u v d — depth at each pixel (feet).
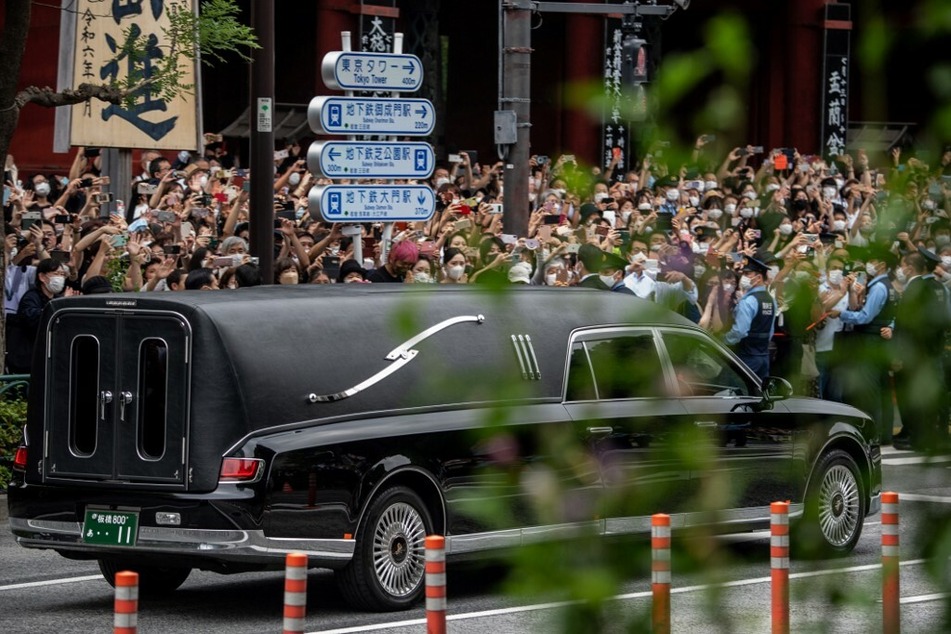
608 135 226.17
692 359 94.63
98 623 80.12
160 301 79.92
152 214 146.82
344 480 80.12
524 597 16.12
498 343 85.61
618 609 16.28
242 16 366.43
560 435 19.60
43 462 83.35
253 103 138.82
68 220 160.86
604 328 90.07
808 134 347.77
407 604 83.41
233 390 78.64
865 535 111.45
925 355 17.13
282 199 179.32
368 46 282.15
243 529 77.71
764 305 145.38
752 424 96.63
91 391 82.23
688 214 188.85
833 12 344.69
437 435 83.71
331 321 82.28
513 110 149.38
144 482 80.23
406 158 152.15
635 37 154.92
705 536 18.02
